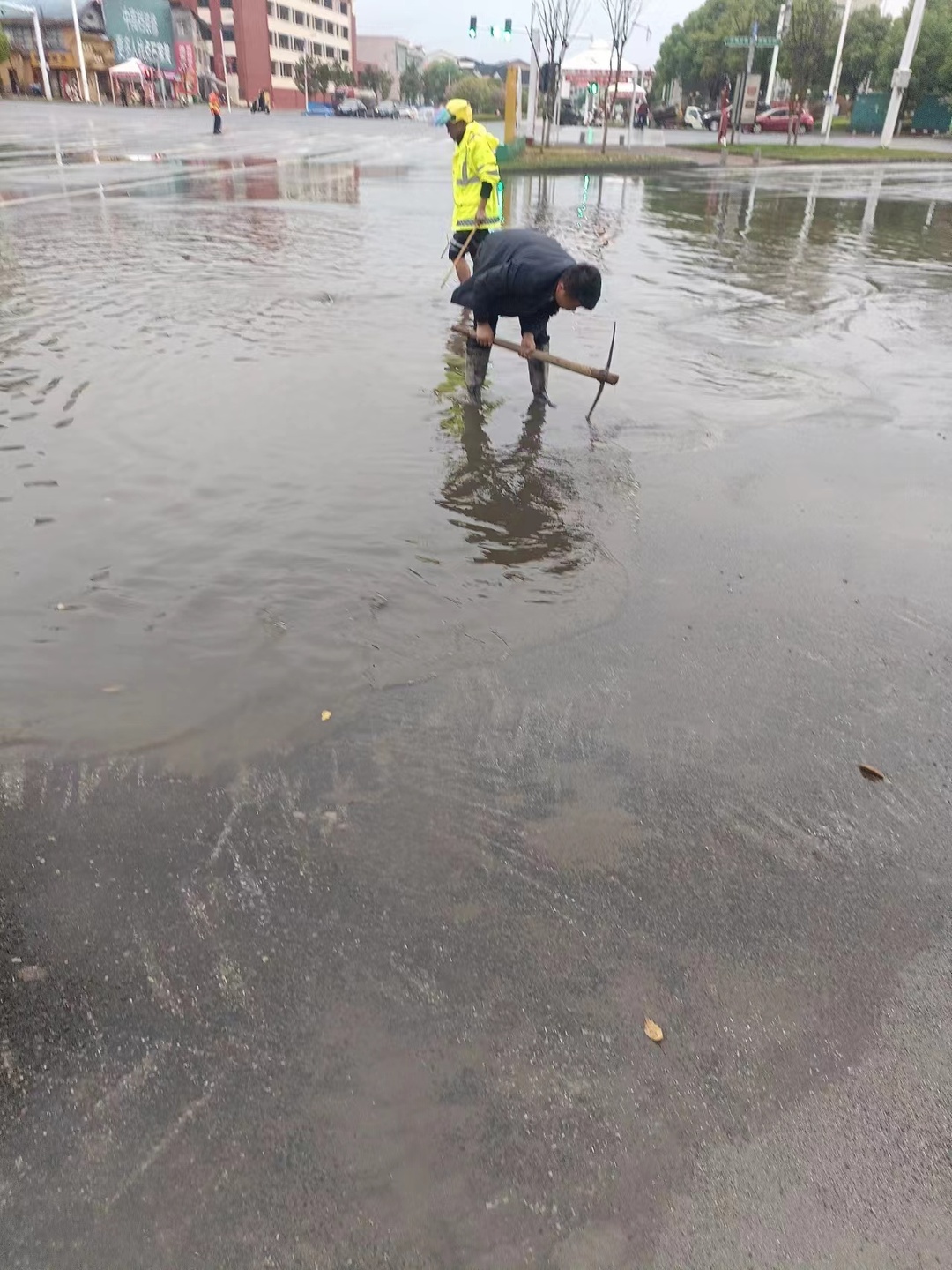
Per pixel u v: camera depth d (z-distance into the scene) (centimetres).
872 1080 168
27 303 695
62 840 212
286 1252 138
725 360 648
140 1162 149
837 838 223
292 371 562
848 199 1789
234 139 2848
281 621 303
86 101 5616
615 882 207
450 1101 161
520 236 485
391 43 12988
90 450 433
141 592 317
